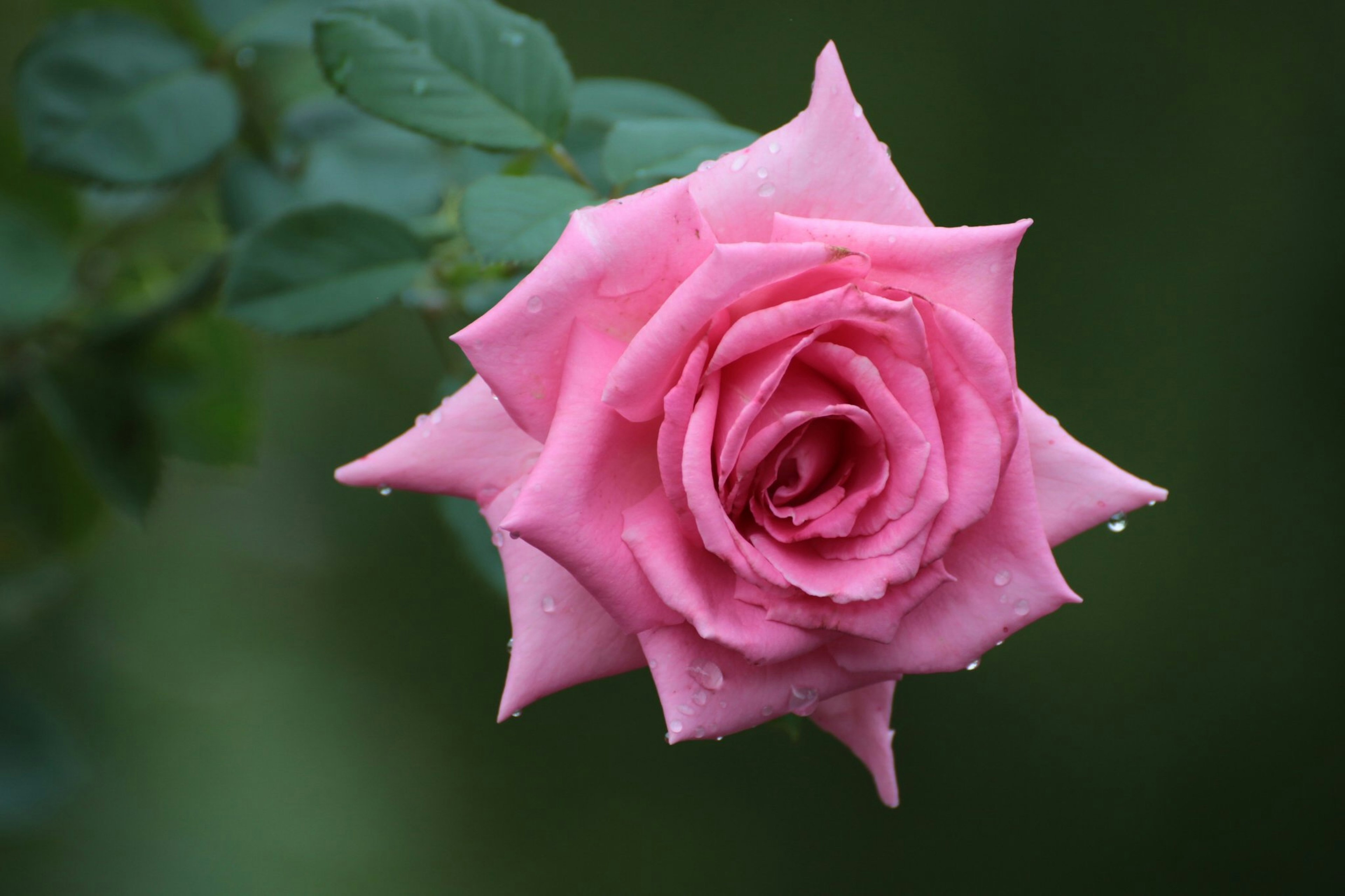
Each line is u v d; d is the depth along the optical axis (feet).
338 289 2.53
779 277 2.35
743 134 2.49
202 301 2.66
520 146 2.52
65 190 2.72
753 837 5.22
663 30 4.66
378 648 4.76
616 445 2.37
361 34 2.50
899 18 5.40
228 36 2.64
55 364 2.66
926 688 5.56
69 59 2.59
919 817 5.38
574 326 2.36
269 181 2.65
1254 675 5.62
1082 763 5.52
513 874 4.77
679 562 2.37
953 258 2.36
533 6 4.41
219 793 3.91
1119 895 5.37
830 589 2.37
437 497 2.53
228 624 3.99
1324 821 5.44
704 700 2.38
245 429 2.78
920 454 2.36
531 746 5.07
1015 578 2.40
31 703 2.77
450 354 2.60
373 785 4.43
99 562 3.27
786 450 2.37
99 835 3.48
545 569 2.40
